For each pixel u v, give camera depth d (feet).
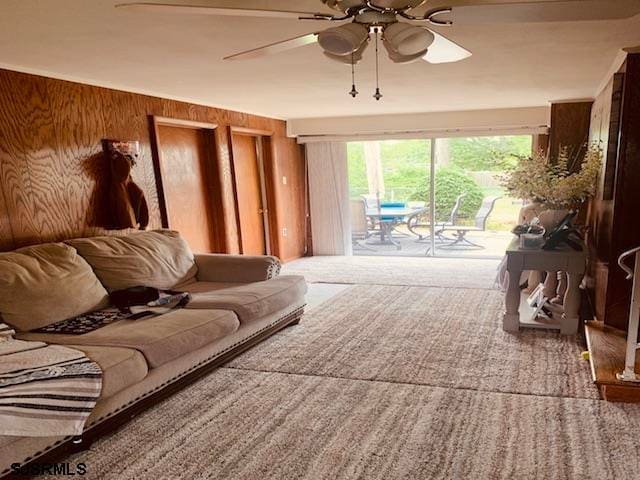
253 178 19.51
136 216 12.15
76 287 8.98
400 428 7.09
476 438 6.75
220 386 8.73
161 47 8.52
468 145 23.40
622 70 9.62
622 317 9.62
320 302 14.26
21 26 7.10
